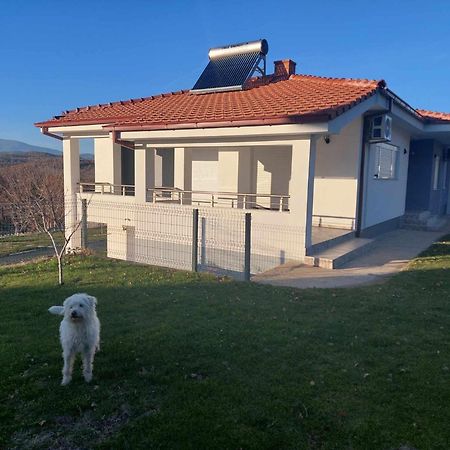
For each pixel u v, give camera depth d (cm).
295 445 291
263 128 898
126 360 423
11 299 645
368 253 1063
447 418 321
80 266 895
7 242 1548
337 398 349
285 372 394
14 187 1991
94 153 1764
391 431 305
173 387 368
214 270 980
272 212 961
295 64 1468
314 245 945
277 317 549
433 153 1738
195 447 288
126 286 723
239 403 341
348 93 999
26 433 308
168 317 549
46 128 1391
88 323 383
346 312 573
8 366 409
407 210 1775
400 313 568
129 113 1292
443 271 828
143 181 1185
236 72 1428
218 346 453
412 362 415
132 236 1226
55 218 1334
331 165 1198
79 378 388
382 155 1355
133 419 323
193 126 993
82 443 296
